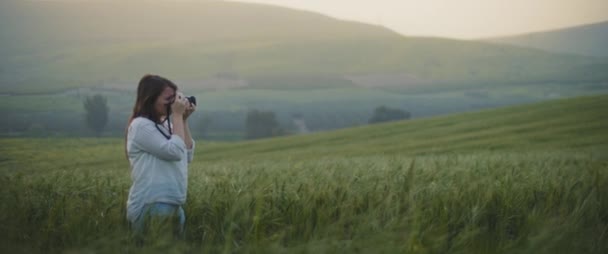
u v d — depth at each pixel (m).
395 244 4.16
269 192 5.89
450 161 10.80
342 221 4.84
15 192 6.13
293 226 5.02
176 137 4.89
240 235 5.03
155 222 4.61
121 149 72.50
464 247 4.48
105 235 4.75
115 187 7.07
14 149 72.56
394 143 46.28
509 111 58.19
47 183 7.28
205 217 5.48
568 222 4.89
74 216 5.07
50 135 136.38
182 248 4.34
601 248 4.61
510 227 5.37
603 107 52.84
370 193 5.82
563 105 57.12
